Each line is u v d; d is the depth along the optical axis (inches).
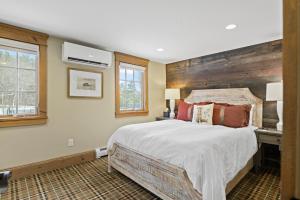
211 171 60.6
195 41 117.9
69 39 115.3
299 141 19.6
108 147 105.5
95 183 91.8
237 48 130.9
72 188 86.7
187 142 70.0
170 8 77.5
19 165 98.0
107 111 137.6
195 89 158.7
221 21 89.4
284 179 20.7
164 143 74.6
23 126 99.7
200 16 84.3
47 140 108.3
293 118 20.0
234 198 77.3
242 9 77.8
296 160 19.8
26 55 102.7
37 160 104.5
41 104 105.4
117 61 142.9
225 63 137.9
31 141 102.3
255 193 81.2
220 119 112.4
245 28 97.2
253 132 99.7
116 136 101.7
